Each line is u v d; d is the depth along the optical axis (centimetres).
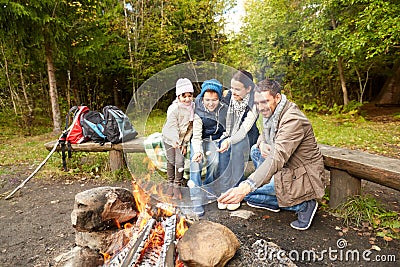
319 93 953
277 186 206
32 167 396
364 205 222
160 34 848
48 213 250
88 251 163
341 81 824
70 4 665
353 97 958
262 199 237
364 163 204
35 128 732
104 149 337
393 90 903
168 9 893
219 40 983
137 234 160
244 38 1013
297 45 895
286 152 174
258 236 200
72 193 299
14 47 661
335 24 756
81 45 739
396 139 497
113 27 837
